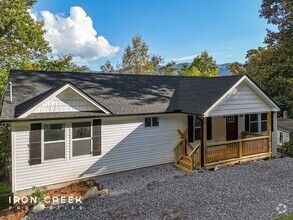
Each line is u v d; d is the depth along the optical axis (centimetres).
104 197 802
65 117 933
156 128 1220
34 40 2122
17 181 880
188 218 620
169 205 700
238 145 1242
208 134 1357
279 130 2153
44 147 932
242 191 796
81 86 1257
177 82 1692
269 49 2302
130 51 3859
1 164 1565
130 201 743
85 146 1027
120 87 1388
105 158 1077
